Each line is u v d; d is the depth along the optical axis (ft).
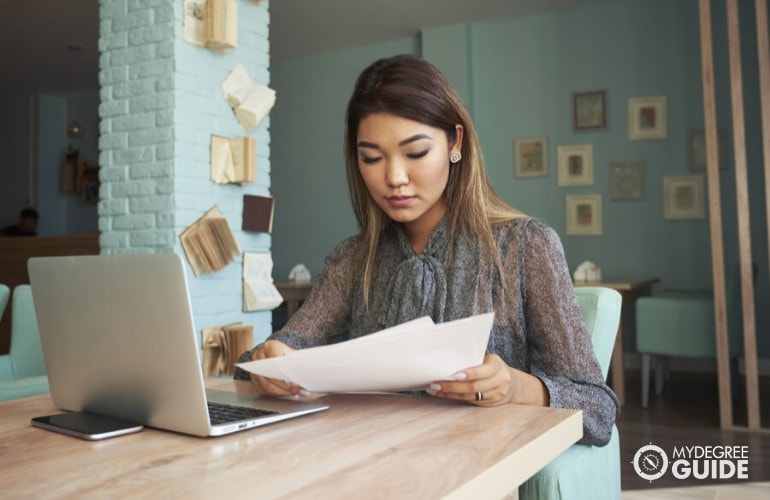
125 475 2.28
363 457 2.39
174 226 10.64
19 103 27.02
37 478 2.27
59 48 21.31
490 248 3.77
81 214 27.25
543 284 3.69
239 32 11.71
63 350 3.23
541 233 3.78
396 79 3.46
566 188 18.74
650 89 17.75
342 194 22.21
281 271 23.12
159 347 2.73
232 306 11.48
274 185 23.24
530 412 2.98
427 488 2.06
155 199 10.82
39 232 26.71
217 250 10.87
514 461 2.39
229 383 4.00
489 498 2.22
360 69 21.74
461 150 3.84
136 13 11.02
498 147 19.53
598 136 18.34
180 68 10.74
